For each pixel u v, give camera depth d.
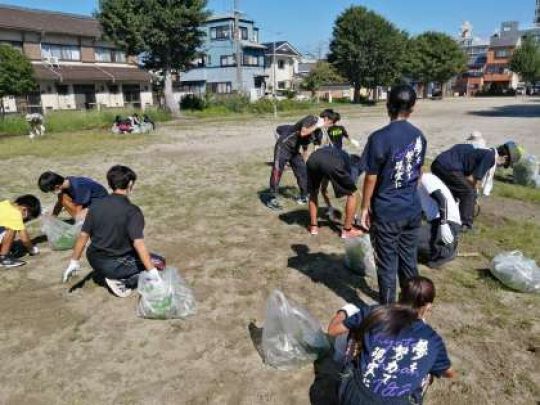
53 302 4.18
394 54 46.41
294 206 7.18
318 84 55.47
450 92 85.19
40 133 19.31
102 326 3.76
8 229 4.92
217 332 3.63
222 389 2.99
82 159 12.68
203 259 5.12
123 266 4.12
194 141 16.55
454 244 4.69
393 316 2.27
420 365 2.22
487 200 7.24
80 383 3.08
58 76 33.12
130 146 15.36
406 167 3.27
